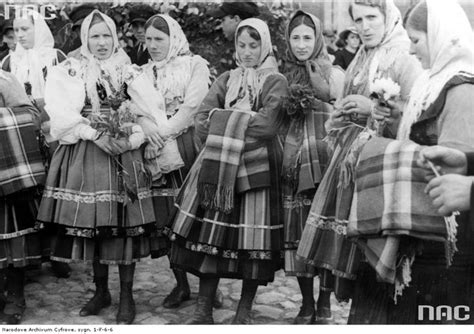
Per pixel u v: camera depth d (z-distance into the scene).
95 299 3.70
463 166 2.29
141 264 4.60
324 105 3.44
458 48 2.47
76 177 3.41
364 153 2.60
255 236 3.29
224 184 3.30
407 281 2.48
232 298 3.98
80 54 3.63
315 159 3.35
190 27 4.21
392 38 2.93
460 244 2.52
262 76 3.46
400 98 2.83
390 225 2.44
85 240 3.44
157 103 3.64
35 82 3.92
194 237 3.32
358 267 2.84
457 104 2.40
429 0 2.59
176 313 3.72
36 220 3.48
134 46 4.43
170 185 3.76
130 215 3.44
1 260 3.43
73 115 3.41
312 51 3.45
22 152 3.43
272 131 3.35
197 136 3.60
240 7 4.08
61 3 4.54
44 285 4.17
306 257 3.05
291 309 3.80
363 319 2.70
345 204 2.90
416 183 2.45
